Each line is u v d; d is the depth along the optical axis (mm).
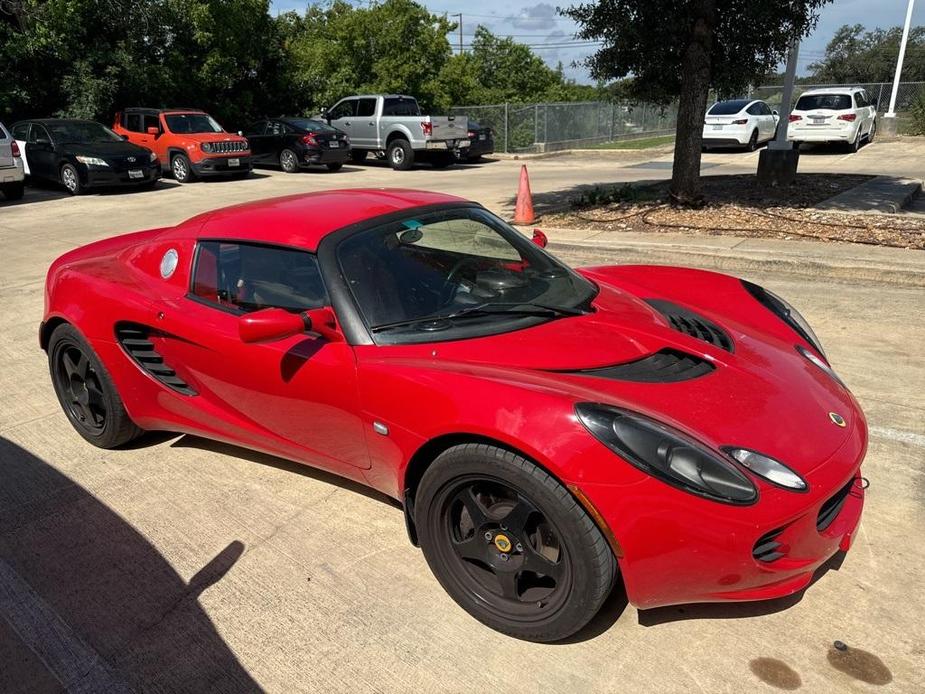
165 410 3701
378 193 3635
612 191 11320
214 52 21906
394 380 2600
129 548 3096
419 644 2494
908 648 2377
